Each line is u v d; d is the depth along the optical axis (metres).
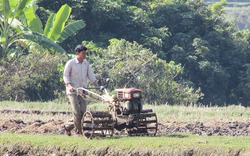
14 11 79.88
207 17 134.12
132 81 88.62
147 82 88.81
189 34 129.75
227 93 130.50
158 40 116.44
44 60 85.25
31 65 84.88
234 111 61.47
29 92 84.69
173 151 32.00
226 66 131.88
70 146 34.09
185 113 59.91
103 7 115.00
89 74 37.84
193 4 135.12
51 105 64.38
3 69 83.62
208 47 126.94
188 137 36.47
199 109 63.28
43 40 77.31
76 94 36.91
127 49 94.31
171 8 131.50
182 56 121.88
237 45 133.38
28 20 81.00
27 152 34.72
